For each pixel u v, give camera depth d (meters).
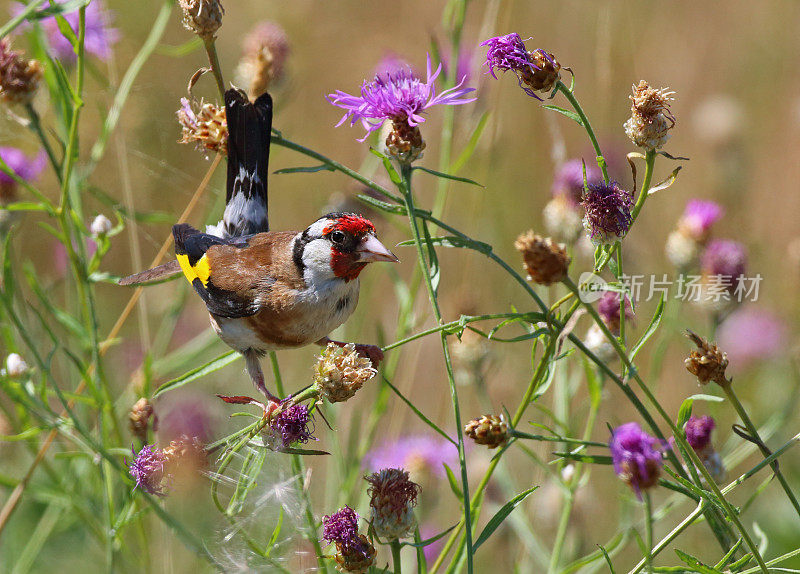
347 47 17.70
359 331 11.84
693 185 14.98
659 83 16.97
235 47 16.05
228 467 7.07
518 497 6.05
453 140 11.79
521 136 14.93
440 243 6.59
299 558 7.35
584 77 15.42
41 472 11.13
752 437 6.21
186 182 13.33
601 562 8.56
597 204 6.39
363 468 9.87
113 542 8.59
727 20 17.05
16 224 10.11
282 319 7.93
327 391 6.48
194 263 8.45
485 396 10.39
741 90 16.67
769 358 12.45
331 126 17.41
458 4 9.90
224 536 7.21
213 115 8.37
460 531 6.63
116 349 12.89
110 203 9.17
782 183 15.49
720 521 6.14
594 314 5.85
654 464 5.44
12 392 8.05
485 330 13.23
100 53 10.59
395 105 6.93
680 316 11.88
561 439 6.04
